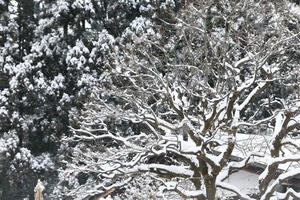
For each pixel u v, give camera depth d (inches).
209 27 780.6
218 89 650.2
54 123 1243.2
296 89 744.3
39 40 1302.9
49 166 1246.9
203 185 645.9
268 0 789.2
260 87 629.9
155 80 681.6
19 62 1328.7
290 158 566.3
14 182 1264.8
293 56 791.1
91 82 1177.4
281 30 682.8
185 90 658.2
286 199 584.1
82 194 647.1
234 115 609.3
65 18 1272.1
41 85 1241.4
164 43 875.4
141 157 616.7
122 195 789.9
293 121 621.0
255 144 733.3
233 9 695.1
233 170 631.8
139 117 641.6
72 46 1275.8
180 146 590.9
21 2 1378.0
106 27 1305.4
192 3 768.9
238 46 674.2
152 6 1236.5
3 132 1285.7
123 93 688.4
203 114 625.6
